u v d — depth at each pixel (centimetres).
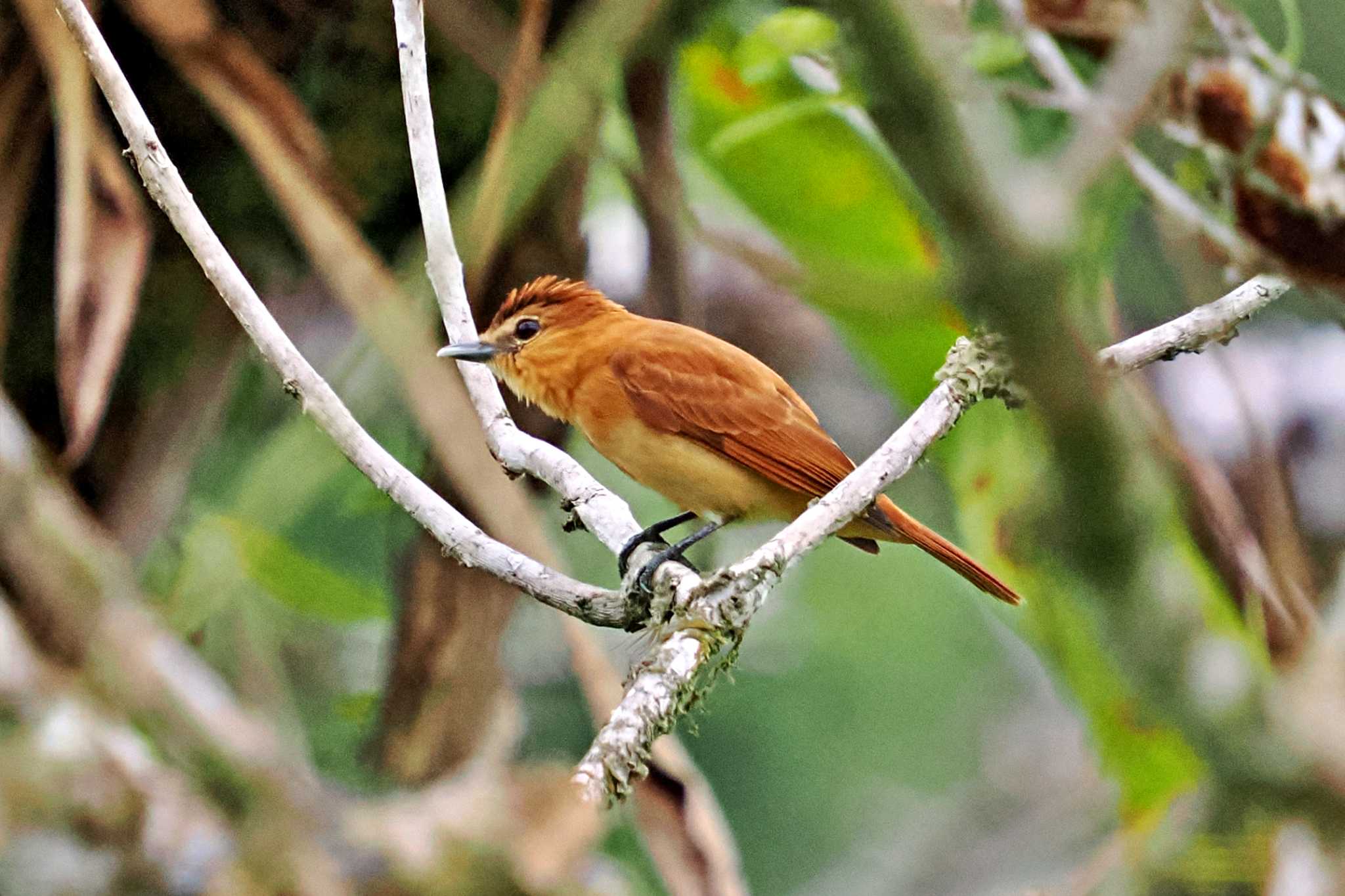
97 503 815
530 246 844
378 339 669
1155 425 698
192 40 677
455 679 791
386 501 870
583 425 821
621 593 595
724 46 884
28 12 689
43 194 782
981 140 352
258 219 837
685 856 688
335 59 806
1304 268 714
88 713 648
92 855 630
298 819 666
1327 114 719
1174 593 438
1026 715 1355
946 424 605
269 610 931
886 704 1319
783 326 1211
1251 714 454
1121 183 629
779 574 576
